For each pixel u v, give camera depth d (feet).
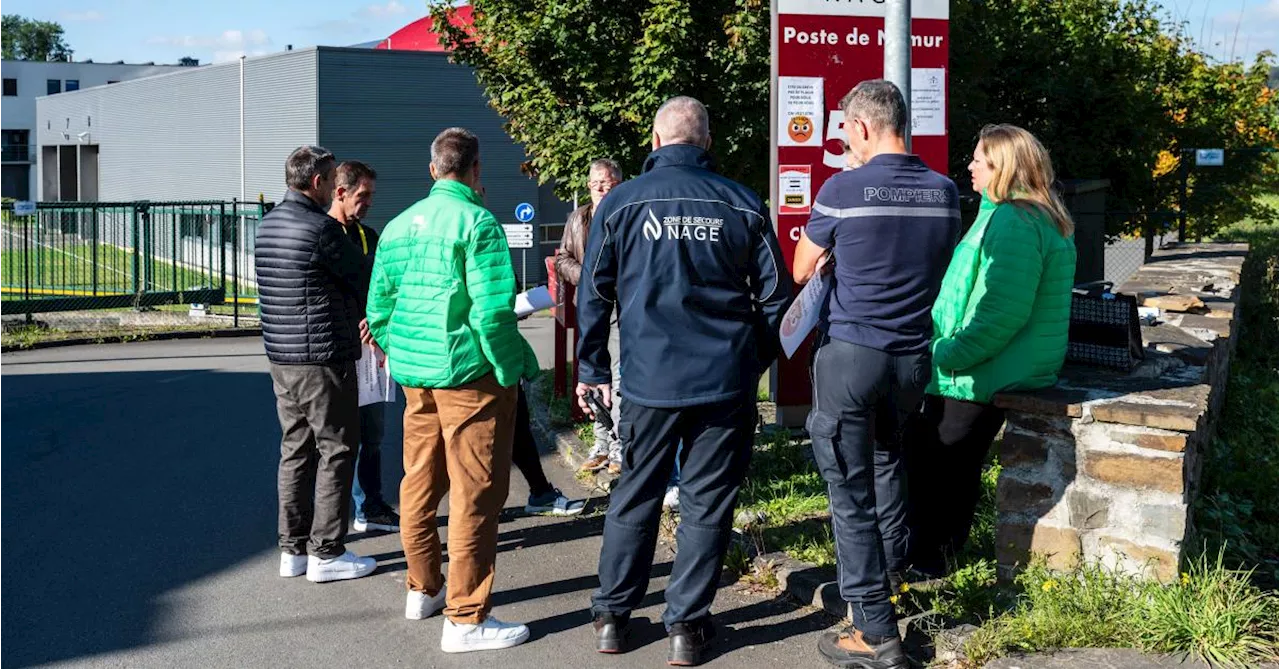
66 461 26.16
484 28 46.96
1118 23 53.93
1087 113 51.49
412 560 16.28
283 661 14.93
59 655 15.12
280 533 18.19
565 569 18.37
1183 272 31.96
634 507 14.82
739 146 43.42
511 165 123.85
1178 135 54.24
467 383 15.12
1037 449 15.17
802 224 24.99
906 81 18.78
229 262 88.63
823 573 16.71
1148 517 14.55
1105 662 13.41
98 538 20.21
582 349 14.74
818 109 24.75
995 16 49.24
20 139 280.72
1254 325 37.60
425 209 15.42
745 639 15.29
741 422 14.39
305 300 17.29
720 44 42.50
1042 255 14.89
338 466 17.76
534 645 15.38
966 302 15.31
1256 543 18.89
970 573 16.08
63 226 60.95
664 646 15.26
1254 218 58.65
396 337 15.65
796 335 14.01
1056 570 15.11
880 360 13.87
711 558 14.52
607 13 43.80
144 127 157.17
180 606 16.89
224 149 133.59
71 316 57.93
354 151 116.47
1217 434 24.94
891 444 15.05
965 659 14.05
